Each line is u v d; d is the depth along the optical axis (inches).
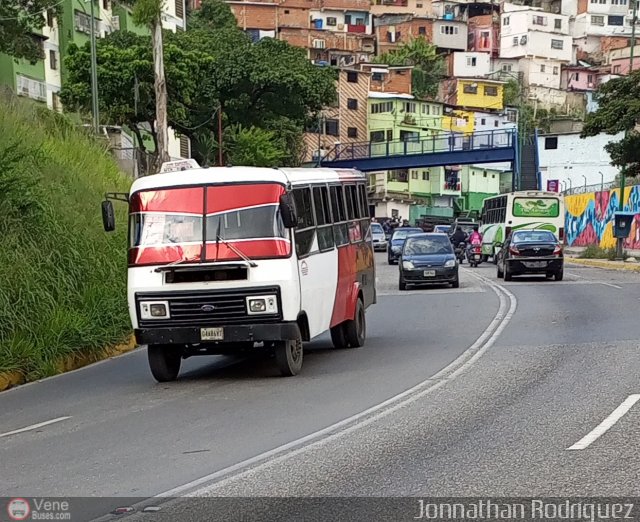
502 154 2491.4
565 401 407.8
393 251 1801.2
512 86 4210.1
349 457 323.0
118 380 567.8
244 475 304.5
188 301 501.4
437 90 4082.2
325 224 581.6
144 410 449.7
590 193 2229.3
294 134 2491.4
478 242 1721.2
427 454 321.4
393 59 4148.6
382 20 4685.0
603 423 359.3
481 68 4365.2
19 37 1315.2
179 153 2647.6
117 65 1935.3
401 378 495.8
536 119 3951.8
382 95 3550.7
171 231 512.4
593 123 1331.2
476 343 622.5
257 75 2223.2
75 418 442.9
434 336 677.3
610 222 2042.3
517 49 4685.0
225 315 499.2
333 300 586.2
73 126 1095.6
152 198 522.6
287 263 499.5
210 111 2299.5
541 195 1689.2
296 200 529.0
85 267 724.7
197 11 3329.2
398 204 3639.3
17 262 646.5
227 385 512.4
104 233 800.3
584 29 5004.9
